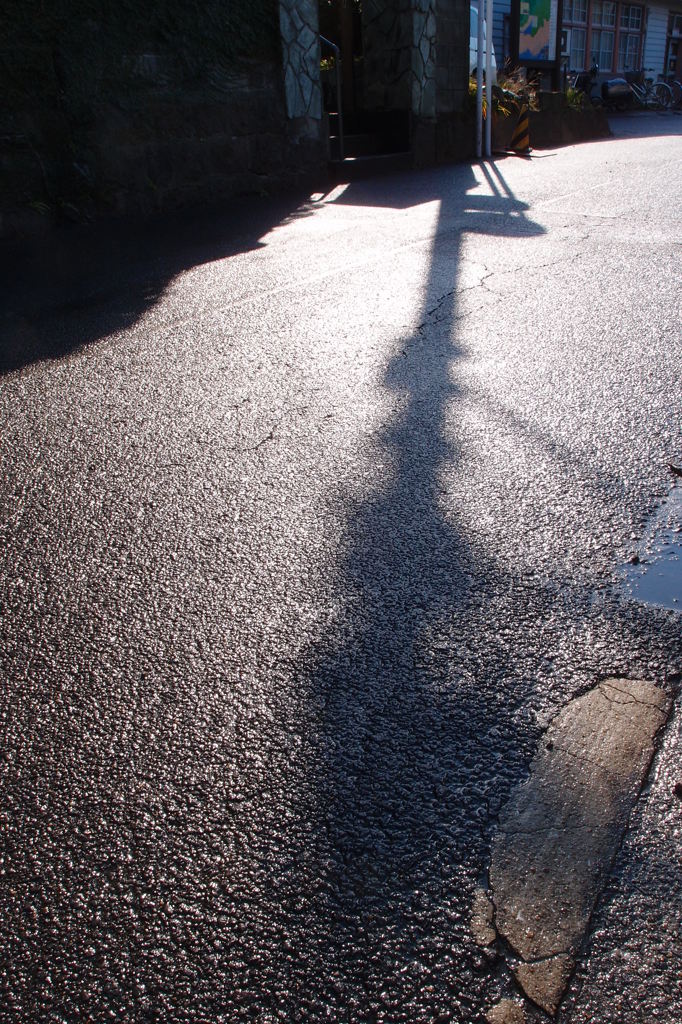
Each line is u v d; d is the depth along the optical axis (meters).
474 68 14.06
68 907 1.44
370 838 1.53
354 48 13.02
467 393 3.52
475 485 2.77
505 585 2.24
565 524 2.52
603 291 4.97
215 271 5.95
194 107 8.99
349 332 4.41
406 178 10.90
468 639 2.04
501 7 20.77
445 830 1.54
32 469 3.06
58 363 4.18
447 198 8.92
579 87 24.33
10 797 1.67
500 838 1.52
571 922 1.36
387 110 12.20
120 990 1.31
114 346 4.40
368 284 5.34
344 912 1.40
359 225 7.50
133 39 8.27
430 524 2.56
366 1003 1.27
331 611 2.18
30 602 2.29
